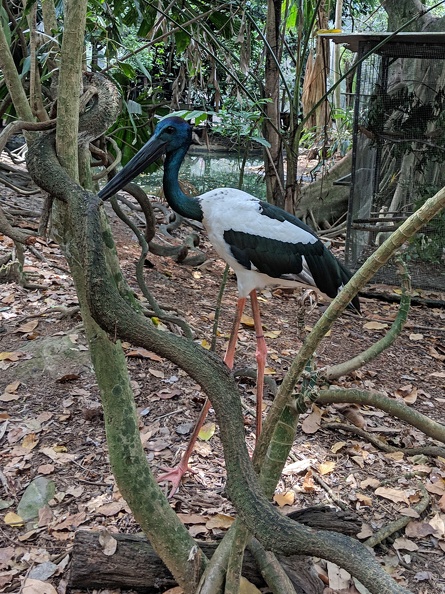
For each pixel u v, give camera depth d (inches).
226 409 61.4
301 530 57.7
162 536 83.5
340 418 147.1
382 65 244.2
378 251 57.9
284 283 135.5
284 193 255.9
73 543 97.1
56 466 119.5
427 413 154.6
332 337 192.2
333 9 506.0
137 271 165.6
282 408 69.4
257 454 72.3
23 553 101.2
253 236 128.2
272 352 173.9
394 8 302.5
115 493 113.2
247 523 58.6
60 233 84.3
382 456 133.6
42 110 116.7
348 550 56.1
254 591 90.2
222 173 494.0
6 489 114.7
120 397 82.4
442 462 133.1
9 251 209.0
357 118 244.1
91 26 175.6
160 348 61.4
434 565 106.1
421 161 250.8
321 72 372.2
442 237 237.1
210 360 62.2
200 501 112.7
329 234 319.3
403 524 112.5
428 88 243.9
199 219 130.5
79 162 87.6
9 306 175.9
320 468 126.0
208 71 275.1
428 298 233.1
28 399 138.4
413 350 191.6
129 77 195.3
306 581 93.4
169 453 125.3
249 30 219.0
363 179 255.3
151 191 382.6
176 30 203.3
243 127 214.7
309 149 438.6
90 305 61.1
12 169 283.1
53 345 153.3
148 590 93.9
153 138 121.1
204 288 217.5
